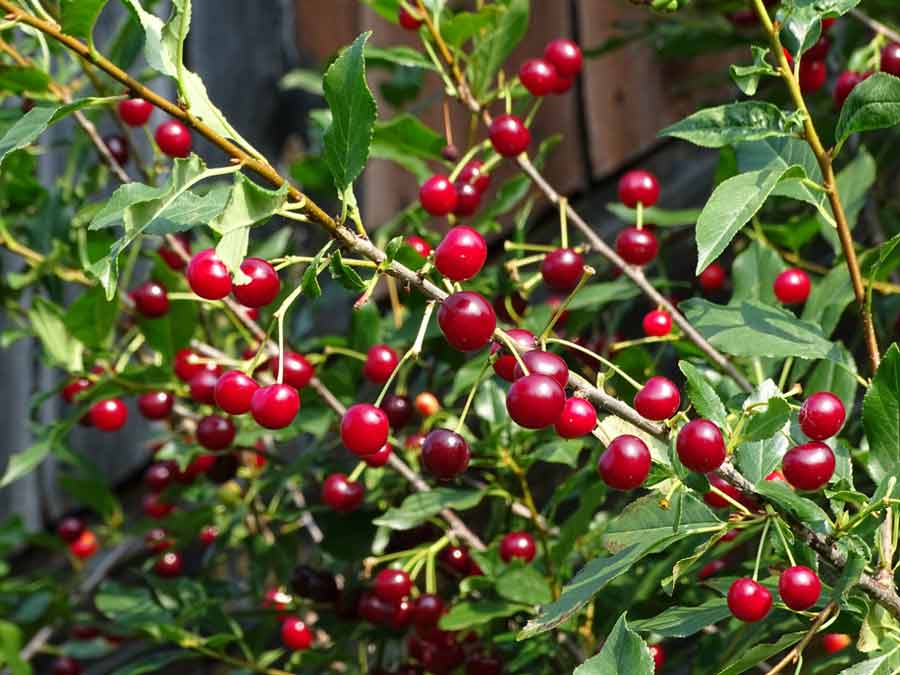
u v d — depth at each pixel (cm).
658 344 101
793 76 68
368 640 94
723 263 105
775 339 73
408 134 92
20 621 119
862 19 87
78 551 128
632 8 123
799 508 62
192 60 157
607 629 82
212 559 109
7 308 113
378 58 91
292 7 150
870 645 63
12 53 92
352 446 65
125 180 96
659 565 81
